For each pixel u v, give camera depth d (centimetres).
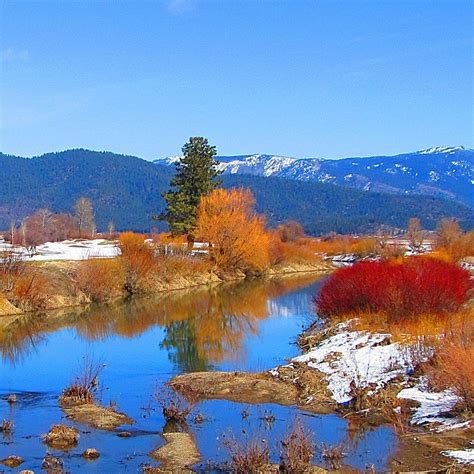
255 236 6234
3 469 1288
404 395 1694
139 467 1302
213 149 6397
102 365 2181
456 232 8294
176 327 3262
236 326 3284
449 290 2530
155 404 1780
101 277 4344
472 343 1727
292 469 1245
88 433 1523
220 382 1981
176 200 6288
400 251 7700
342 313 2809
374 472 1248
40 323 3375
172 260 5491
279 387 1906
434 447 1362
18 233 8819
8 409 1734
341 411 1673
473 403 1527
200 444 1445
